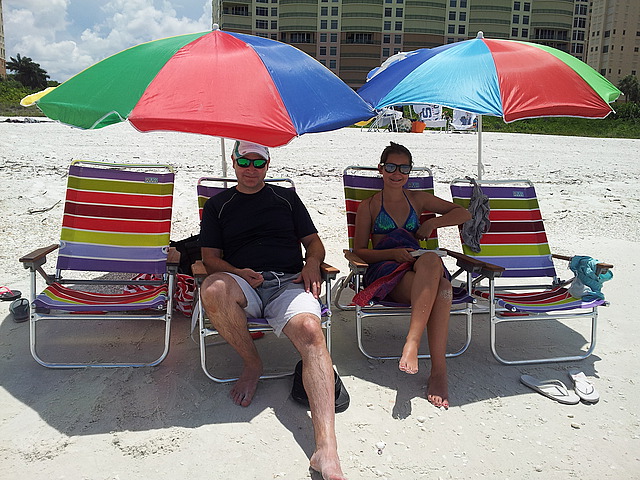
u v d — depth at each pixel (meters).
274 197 3.22
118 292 4.22
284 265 3.14
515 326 3.99
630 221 7.09
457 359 3.42
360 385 3.04
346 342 3.61
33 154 10.46
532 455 2.48
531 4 64.81
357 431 2.61
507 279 4.97
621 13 68.06
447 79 3.14
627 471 2.38
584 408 2.88
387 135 21.81
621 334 3.81
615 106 33.53
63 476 2.23
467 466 2.39
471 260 3.40
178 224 6.11
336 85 3.04
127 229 3.68
